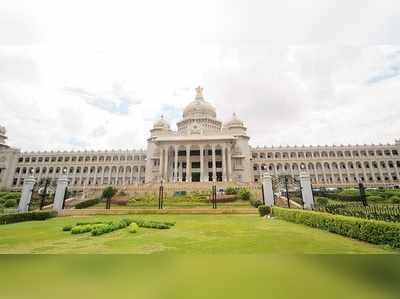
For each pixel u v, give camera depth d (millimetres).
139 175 75312
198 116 70688
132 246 8906
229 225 15391
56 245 9219
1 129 78688
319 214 13117
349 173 71500
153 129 67750
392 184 65688
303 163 74000
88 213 25125
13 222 19000
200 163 58656
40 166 76562
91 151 78688
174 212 24828
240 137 65125
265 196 26484
